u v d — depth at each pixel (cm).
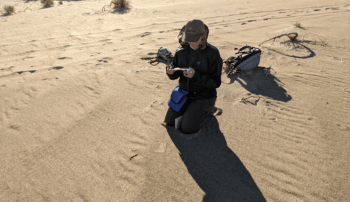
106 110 332
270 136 266
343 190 199
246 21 903
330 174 215
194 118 260
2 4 1723
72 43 745
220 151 249
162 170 228
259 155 241
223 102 335
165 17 1115
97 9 1415
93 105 347
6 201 204
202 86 258
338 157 233
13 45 750
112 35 828
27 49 700
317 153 239
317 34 625
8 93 399
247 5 1301
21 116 329
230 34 704
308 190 200
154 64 493
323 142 253
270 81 388
